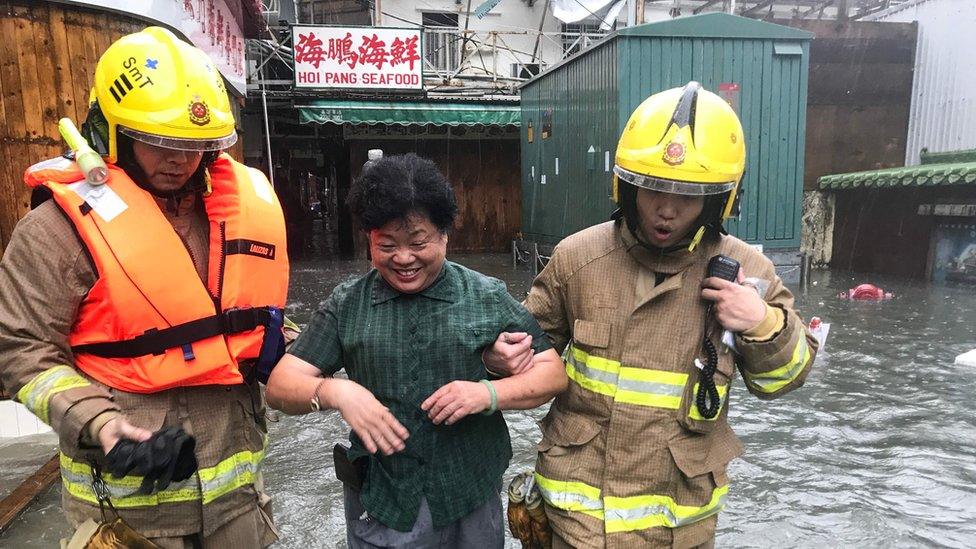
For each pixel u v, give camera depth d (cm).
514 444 396
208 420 179
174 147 159
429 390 171
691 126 162
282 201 1423
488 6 1313
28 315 157
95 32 404
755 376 174
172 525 175
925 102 1269
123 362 165
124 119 158
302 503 323
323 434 417
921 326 700
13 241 161
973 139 1179
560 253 197
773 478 346
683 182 159
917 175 981
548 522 201
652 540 179
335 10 1523
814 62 1259
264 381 190
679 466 177
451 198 164
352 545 184
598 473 184
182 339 168
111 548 162
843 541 285
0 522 287
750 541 285
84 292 161
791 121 834
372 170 158
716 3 1544
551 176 1045
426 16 1543
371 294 179
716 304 168
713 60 793
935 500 320
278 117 1287
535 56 1438
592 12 1372
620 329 182
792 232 866
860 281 1028
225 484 181
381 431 158
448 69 1448
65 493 180
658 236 172
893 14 1383
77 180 164
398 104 1173
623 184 181
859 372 532
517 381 169
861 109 1288
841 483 339
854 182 1123
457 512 174
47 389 152
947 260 1008
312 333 182
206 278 181
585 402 186
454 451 174
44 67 386
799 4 1535
